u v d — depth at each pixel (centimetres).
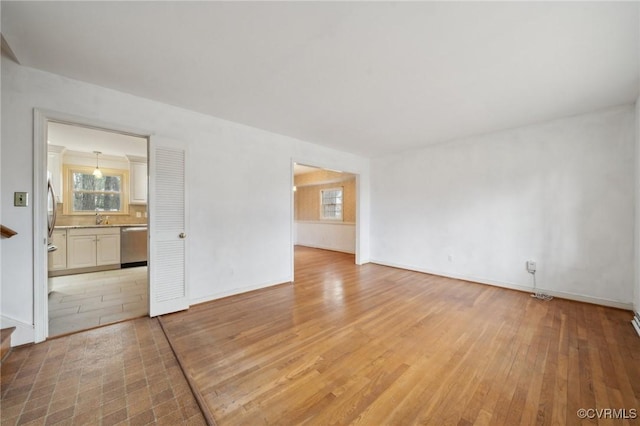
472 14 156
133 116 266
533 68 215
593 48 188
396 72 223
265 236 382
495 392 163
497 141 385
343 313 288
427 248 473
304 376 179
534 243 354
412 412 147
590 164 314
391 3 148
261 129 375
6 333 201
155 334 237
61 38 178
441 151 450
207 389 165
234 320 269
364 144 456
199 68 217
